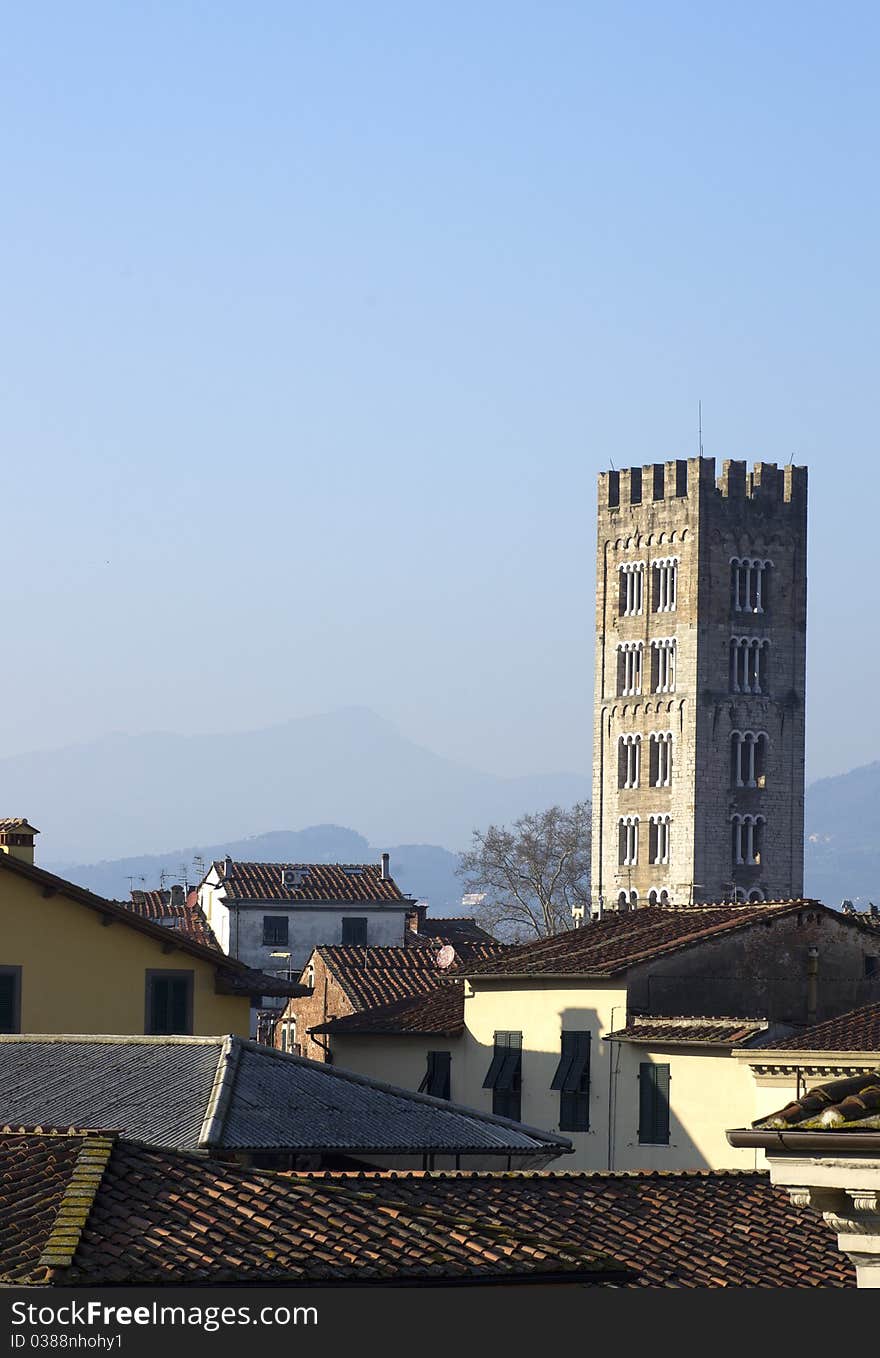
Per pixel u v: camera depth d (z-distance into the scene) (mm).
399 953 128250
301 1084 63969
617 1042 92812
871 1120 31094
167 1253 37625
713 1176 53531
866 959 99500
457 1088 101500
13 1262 36969
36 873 86188
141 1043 66375
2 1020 85688
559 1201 49688
